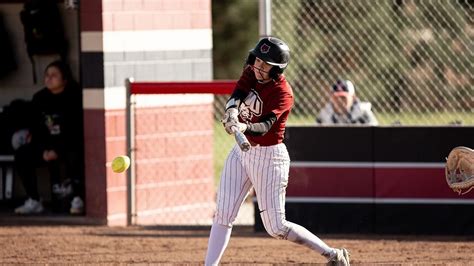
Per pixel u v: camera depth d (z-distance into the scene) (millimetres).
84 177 27172
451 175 18000
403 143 23609
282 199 16781
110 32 26062
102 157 26172
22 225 25719
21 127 28516
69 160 27203
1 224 25906
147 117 27172
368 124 25688
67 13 28625
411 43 40531
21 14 28484
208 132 29141
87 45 26109
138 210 27016
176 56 28047
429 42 38938
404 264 19703
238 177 16781
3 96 29719
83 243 22859
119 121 26453
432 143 23531
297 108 44156
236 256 20844
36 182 27828
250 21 66750
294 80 44344
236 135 15250
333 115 27156
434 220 23656
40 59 29188
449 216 23594
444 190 23547
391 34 41812
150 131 27281
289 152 23938
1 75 29422
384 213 23797
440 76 40781
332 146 23828
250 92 16359
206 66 29047
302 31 43844
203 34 28891
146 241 23141
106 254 21297
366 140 23750
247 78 16438
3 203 29109
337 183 23891
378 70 43094
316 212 23969
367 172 23797
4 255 21234
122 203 26641
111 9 26062
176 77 28078
